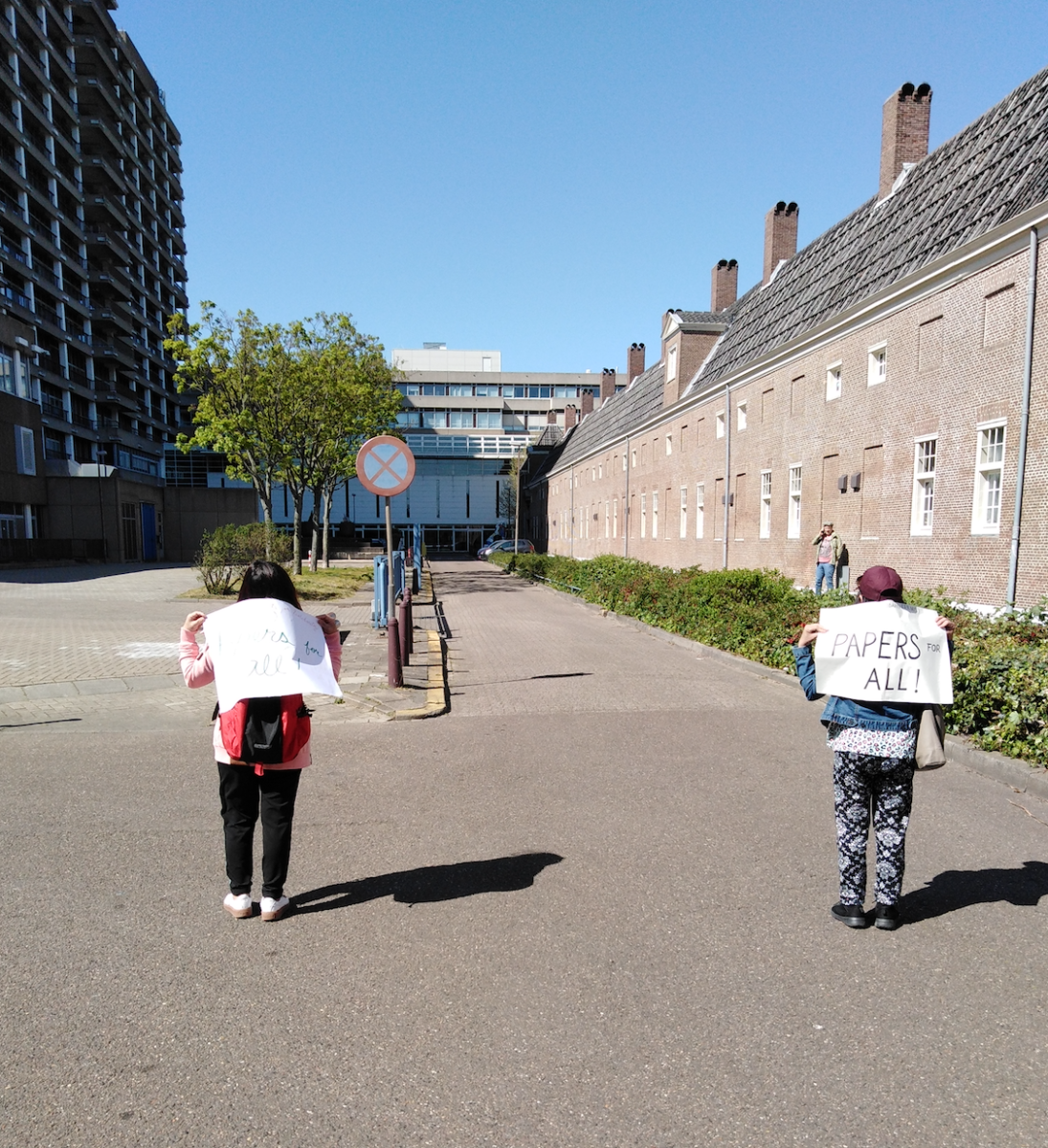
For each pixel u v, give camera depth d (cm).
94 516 3925
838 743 361
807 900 390
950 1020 292
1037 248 1380
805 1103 246
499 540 6862
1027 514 1399
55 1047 272
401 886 404
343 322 3138
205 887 401
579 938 350
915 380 1723
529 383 9000
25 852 443
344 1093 249
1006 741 635
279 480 2989
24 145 5022
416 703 826
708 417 2948
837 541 1869
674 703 866
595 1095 249
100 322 6194
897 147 2214
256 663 352
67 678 919
